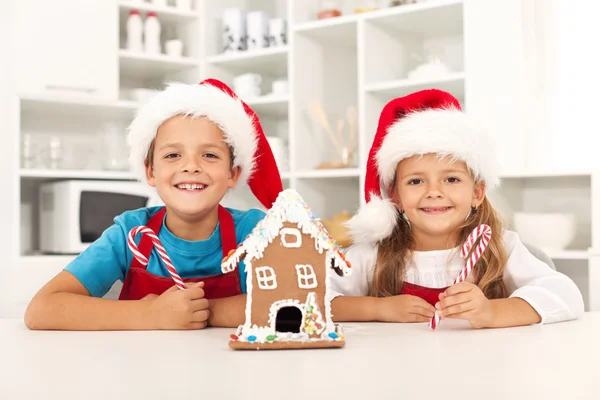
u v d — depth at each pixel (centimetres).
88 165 304
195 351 76
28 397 53
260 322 79
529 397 52
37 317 98
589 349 76
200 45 324
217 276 120
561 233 243
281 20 310
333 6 301
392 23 285
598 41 264
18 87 273
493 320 97
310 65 304
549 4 272
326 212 310
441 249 131
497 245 125
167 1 329
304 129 301
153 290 119
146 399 52
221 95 116
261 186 130
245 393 54
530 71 275
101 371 64
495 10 265
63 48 282
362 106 279
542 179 275
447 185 124
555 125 272
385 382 58
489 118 259
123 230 123
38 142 307
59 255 280
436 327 96
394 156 125
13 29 273
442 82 262
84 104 289
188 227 122
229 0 339
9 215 269
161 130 114
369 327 100
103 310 98
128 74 339
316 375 61
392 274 131
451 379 59
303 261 80
